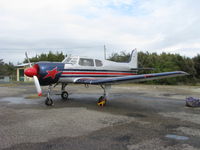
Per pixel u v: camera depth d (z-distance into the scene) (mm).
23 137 3402
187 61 29219
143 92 12664
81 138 3400
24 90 13391
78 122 4473
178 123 4516
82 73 7582
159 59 28594
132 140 3334
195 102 6809
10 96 9688
